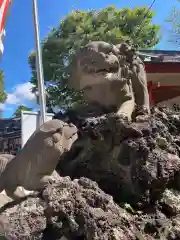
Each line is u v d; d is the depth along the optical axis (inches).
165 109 218.2
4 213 136.3
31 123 402.3
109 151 181.6
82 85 200.1
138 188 172.9
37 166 152.4
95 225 135.6
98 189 148.6
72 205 138.4
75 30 828.0
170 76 640.4
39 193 148.6
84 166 189.5
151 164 172.9
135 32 903.1
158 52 725.3
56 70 732.7
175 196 179.3
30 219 134.1
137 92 215.3
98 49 192.2
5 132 585.9
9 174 156.5
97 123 182.1
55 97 672.4
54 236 136.8
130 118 194.2
